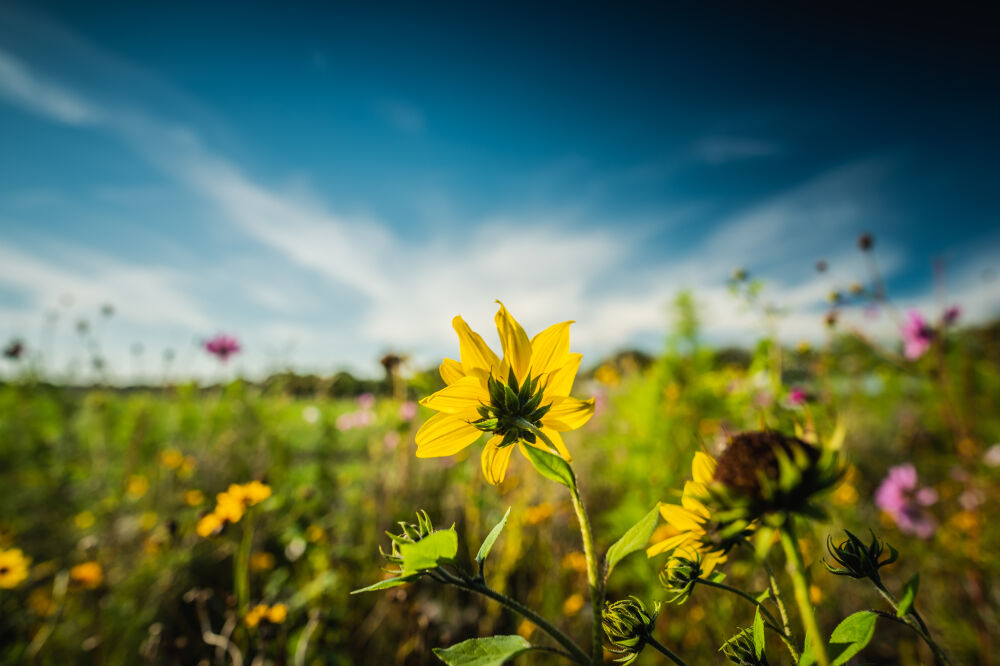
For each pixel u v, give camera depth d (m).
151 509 3.86
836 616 2.54
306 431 5.54
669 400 3.33
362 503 3.52
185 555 2.83
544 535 3.17
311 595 2.24
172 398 5.51
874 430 5.31
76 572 2.54
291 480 3.83
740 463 0.71
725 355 3.88
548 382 0.97
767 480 0.65
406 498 3.72
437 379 2.59
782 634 0.76
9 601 2.89
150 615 2.55
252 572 2.79
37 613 2.72
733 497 0.68
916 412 5.07
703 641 2.28
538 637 2.45
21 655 2.34
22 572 2.61
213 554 2.87
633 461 3.17
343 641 2.40
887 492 3.33
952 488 3.91
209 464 4.55
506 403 0.93
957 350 3.25
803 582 0.62
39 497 4.08
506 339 0.97
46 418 5.36
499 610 2.69
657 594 2.45
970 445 3.15
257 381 5.20
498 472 0.97
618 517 2.82
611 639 0.81
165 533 2.84
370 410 4.77
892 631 2.56
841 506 3.12
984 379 3.98
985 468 3.26
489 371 0.95
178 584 2.75
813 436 0.76
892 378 4.78
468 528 3.16
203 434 4.85
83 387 5.92
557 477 0.79
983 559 2.61
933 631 2.47
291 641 2.22
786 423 0.86
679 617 2.50
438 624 2.49
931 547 3.13
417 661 1.85
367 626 2.58
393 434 3.97
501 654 0.68
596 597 0.74
